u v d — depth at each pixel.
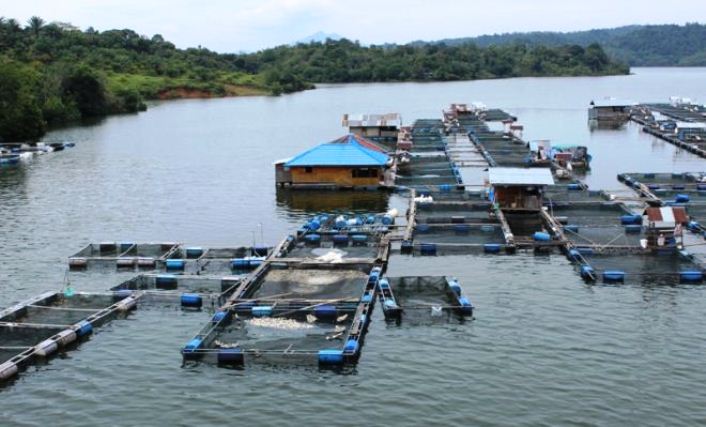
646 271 56.69
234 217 79.81
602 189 91.00
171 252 63.38
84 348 45.22
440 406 37.41
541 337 45.44
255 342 44.78
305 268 58.94
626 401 37.56
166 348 45.09
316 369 41.56
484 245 63.34
